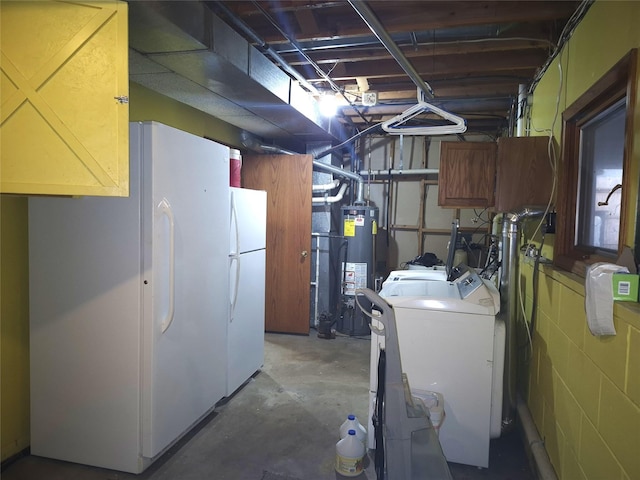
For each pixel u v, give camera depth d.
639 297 1.23
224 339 2.79
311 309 4.82
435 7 2.33
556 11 2.17
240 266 2.98
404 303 2.22
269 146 4.53
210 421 2.63
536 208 2.37
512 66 2.99
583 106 1.81
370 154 5.51
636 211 1.27
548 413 2.07
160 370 2.12
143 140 2.04
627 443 1.16
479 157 2.80
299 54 3.03
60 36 1.67
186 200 2.30
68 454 2.19
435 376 2.20
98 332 2.12
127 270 2.07
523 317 2.69
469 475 2.14
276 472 2.14
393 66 3.24
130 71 2.53
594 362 1.44
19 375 2.24
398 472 1.74
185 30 2.01
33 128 1.70
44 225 2.15
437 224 5.30
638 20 1.32
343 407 2.84
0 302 2.13
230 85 2.78
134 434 2.09
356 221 4.57
